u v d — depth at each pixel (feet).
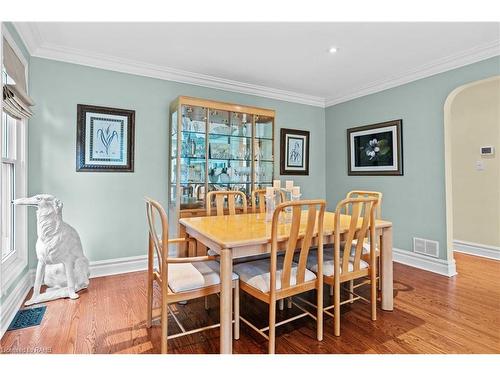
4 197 7.88
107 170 10.17
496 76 9.00
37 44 8.78
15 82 6.96
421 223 11.24
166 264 5.47
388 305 7.70
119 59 10.07
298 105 14.70
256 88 13.16
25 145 8.59
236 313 6.31
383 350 5.93
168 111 11.32
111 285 9.21
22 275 8.20
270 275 5.72
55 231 7.88
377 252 8.78
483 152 12.80
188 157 10.90
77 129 9.66
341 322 7.09
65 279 8.51
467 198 13.41
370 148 13.16
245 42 8.96
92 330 6.56
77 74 9.67
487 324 6.96
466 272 10.74
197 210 10.80
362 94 13.47
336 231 6.47
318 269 6.31
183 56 9.91
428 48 9.31
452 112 13.89
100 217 10.12
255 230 6.73
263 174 12.67
